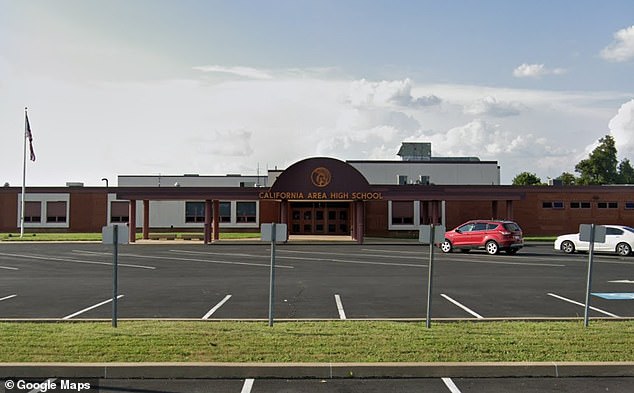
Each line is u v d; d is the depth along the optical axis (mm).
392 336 10742
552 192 52969
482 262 28703
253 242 45344
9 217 58219
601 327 11680
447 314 14023
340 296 16969
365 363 9086
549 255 33156
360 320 12594
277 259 30422
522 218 52969
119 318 13258
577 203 52938
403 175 59312
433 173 59281
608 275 22719
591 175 91688
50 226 58219
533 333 11055
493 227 33906
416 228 55219
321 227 55406
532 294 17453
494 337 10695
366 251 36531
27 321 12625
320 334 10891
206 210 44438
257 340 10414
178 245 42531
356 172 44969
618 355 9555
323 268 25656
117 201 58781
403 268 25672
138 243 44438
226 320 12719
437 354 9570
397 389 8453
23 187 52281
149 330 11242
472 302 15898
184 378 8938
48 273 23531
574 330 11359
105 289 18516
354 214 49312
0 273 23562
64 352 9648
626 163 99938
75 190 58469
